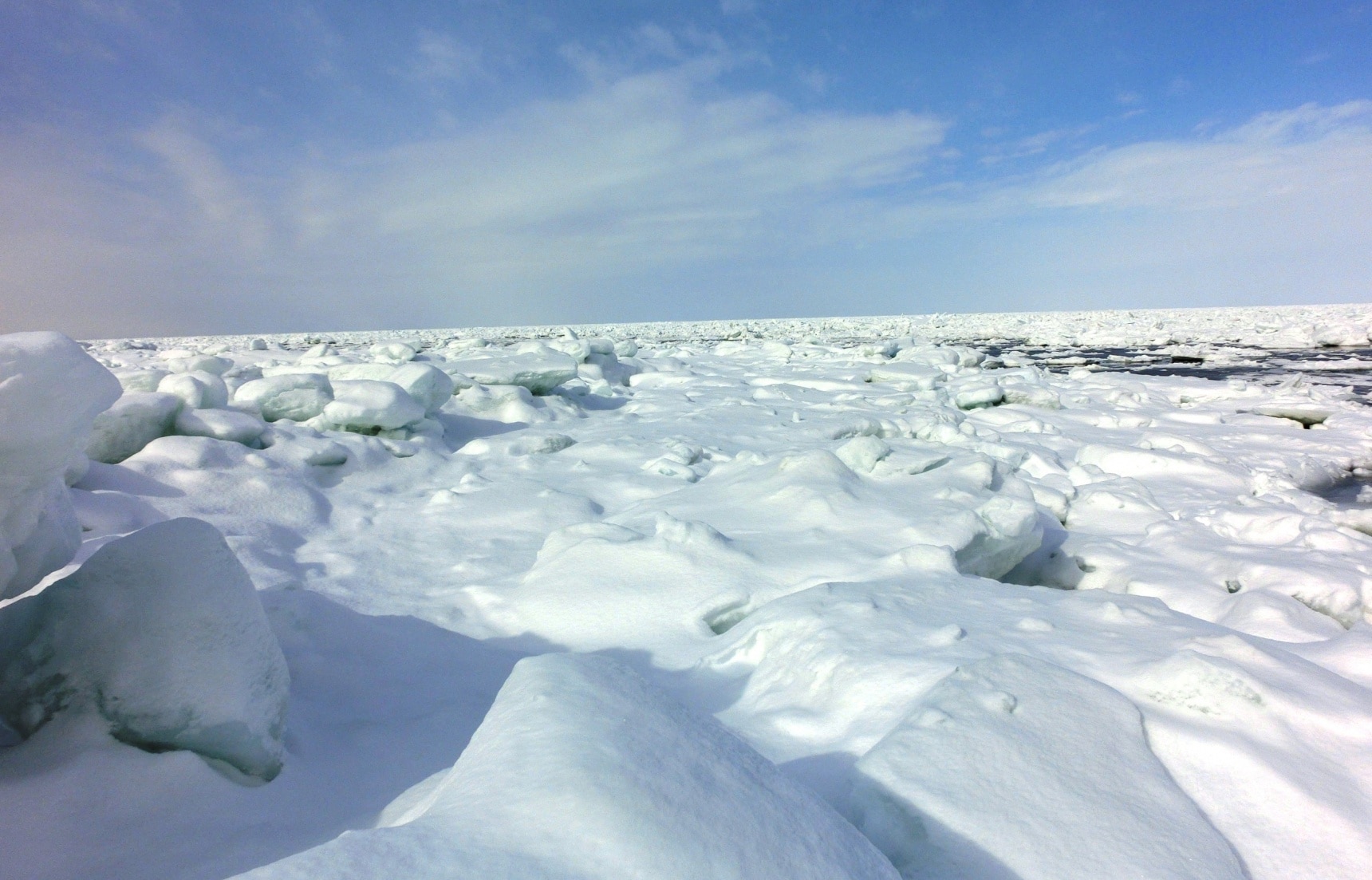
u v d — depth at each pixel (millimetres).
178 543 2525
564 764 1470
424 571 5094
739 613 3986
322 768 2590
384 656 3635
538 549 5504
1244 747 2135
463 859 1199
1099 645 2852
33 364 2053
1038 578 5445
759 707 2834
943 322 73188
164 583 2432
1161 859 1748
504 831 1293
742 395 13680
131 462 5742
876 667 2713
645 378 15898
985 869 1736
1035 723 2191
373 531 5867
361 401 7742
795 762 2373
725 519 5281
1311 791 1988
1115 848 1773
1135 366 22016
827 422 10109
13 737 2254
